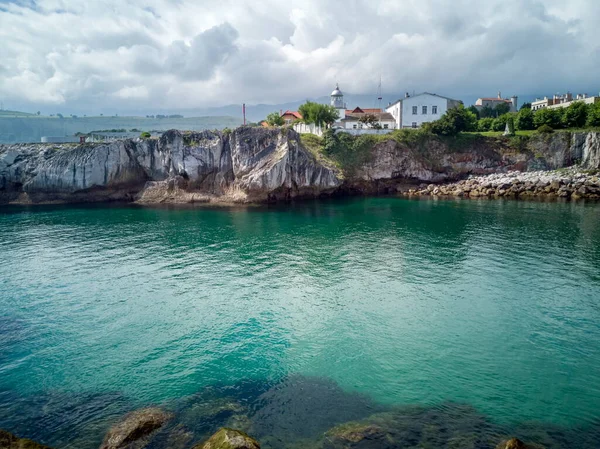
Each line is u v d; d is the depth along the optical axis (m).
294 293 33.16
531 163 92.06
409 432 17.34
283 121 100.25
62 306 31.02
